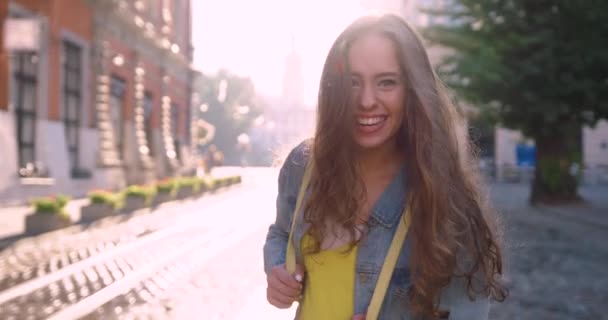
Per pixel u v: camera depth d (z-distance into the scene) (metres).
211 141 93.50
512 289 6.85
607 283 7.21
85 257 8.96
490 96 16.83
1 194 16.20
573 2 15.67
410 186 1.51
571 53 16.36
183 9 38.31
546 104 16.62
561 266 8.41
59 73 20.06
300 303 1.63
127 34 26.83
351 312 1.52
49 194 18.62
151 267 8.15
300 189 1.65
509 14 16.58
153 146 31.75
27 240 10.48
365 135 1.53
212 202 20.28
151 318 5.52
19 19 15.84
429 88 1.52
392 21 1.57
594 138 37.94
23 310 5.78
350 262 1.53
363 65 1.51
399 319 1.48
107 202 14.01
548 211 17.08
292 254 1.62
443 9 17.97
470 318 1.46
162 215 15.73
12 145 16.73
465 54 16.56
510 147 40.03
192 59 39.59
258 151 104.50
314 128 1.65
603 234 12.18
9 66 16.66
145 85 30.39
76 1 21.38
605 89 16.34
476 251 1.45
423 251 1.44
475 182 1.55
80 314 5.64
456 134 1.55
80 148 22.30
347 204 1.53
